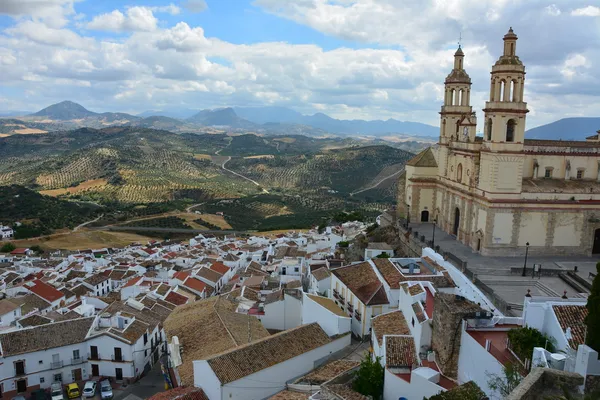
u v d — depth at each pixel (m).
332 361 51.50
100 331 62.09
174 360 53.31
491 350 32.09
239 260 113.00
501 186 71.75
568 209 72.38
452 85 91.88
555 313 33.66
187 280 89.56
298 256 102.00
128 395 57.47
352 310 58.16
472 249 76.88
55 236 186.00
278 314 64.94
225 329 55.47
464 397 29.45
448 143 91.00
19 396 56.16
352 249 93.38
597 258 72.31
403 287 47.84
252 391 45.38
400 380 36.16
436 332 38.00
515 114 70.00
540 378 25.38
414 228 93.56
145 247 148.88
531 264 68.06
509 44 70.12
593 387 25.84
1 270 106.94
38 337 59.78
